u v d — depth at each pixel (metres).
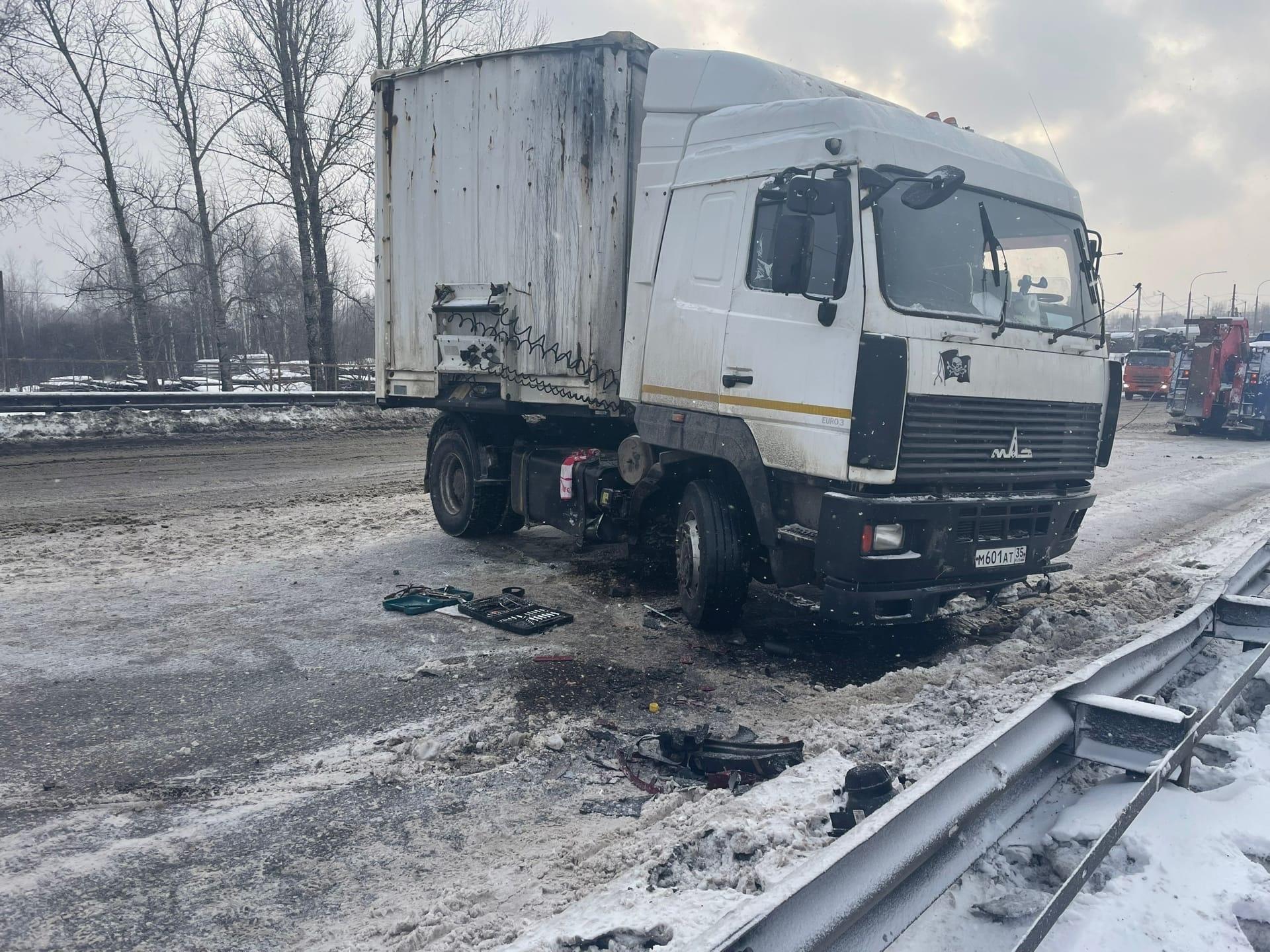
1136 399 38.19
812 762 3.58
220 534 8.68
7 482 10.97
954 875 2.67
